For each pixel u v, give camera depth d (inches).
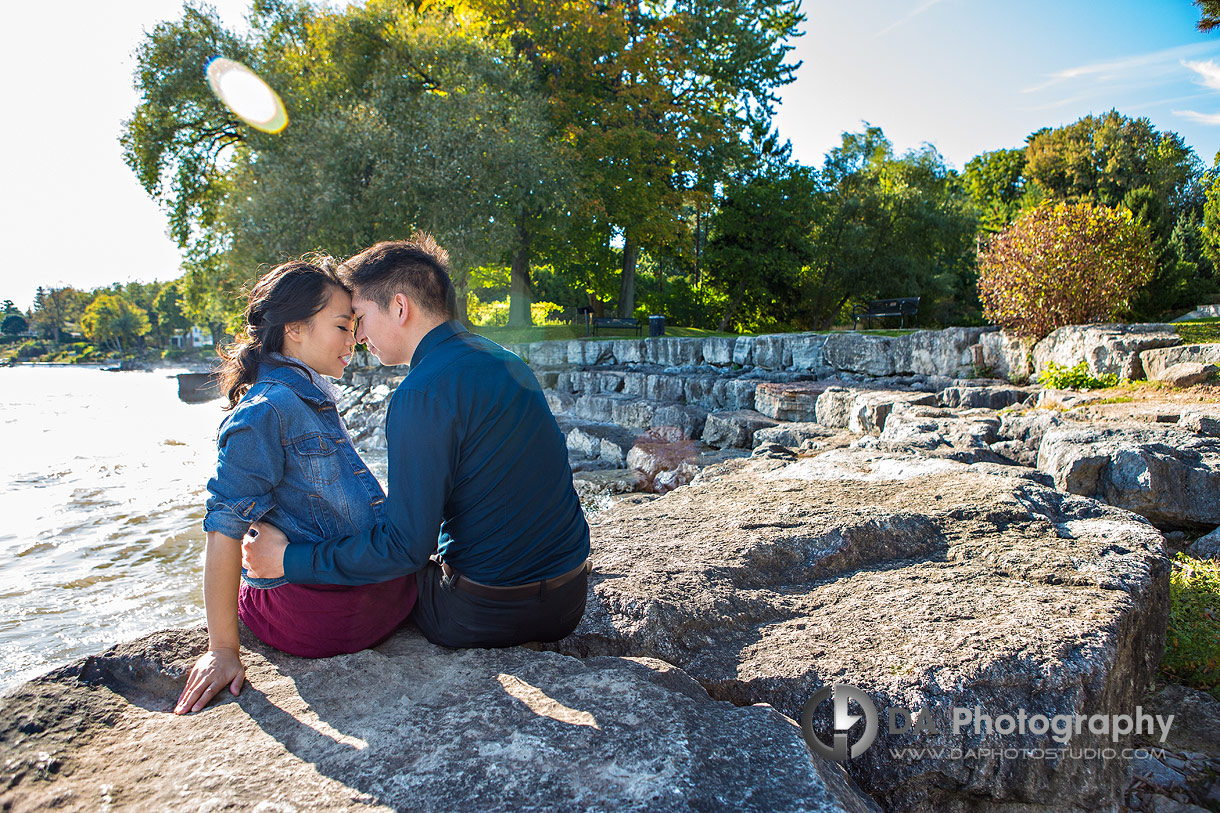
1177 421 210.8
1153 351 282.5
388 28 804.0
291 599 77.0
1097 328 320.8
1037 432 225.5
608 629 90.3
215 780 55.6
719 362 581.9
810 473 191.9
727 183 1175.6
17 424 763.4
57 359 4375.0
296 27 876.6
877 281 1224.2
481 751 58.3
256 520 73.9
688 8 1035.9
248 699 69.2
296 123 757.9
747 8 1076.5
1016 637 82.8
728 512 142.6
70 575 247.8
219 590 71.6
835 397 373.7
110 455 530.3
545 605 78.2
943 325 1339.8
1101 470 181.2
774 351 529.3
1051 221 366.0
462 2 895.7
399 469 69.7
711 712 67.9
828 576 115.6
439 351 73.2
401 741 60.4
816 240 1243.8
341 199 714.2
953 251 1314.0
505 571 75.7
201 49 799.7
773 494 156.8
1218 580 143.5
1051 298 354.9
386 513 71.1
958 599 97.2
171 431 692.7
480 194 746.2
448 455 69.7
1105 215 357.4
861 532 122.2
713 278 1259.8
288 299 78.1
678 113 998.4
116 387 1594.5
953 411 294.7
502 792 53.0
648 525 139.7
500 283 1310.3
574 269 1200.2
